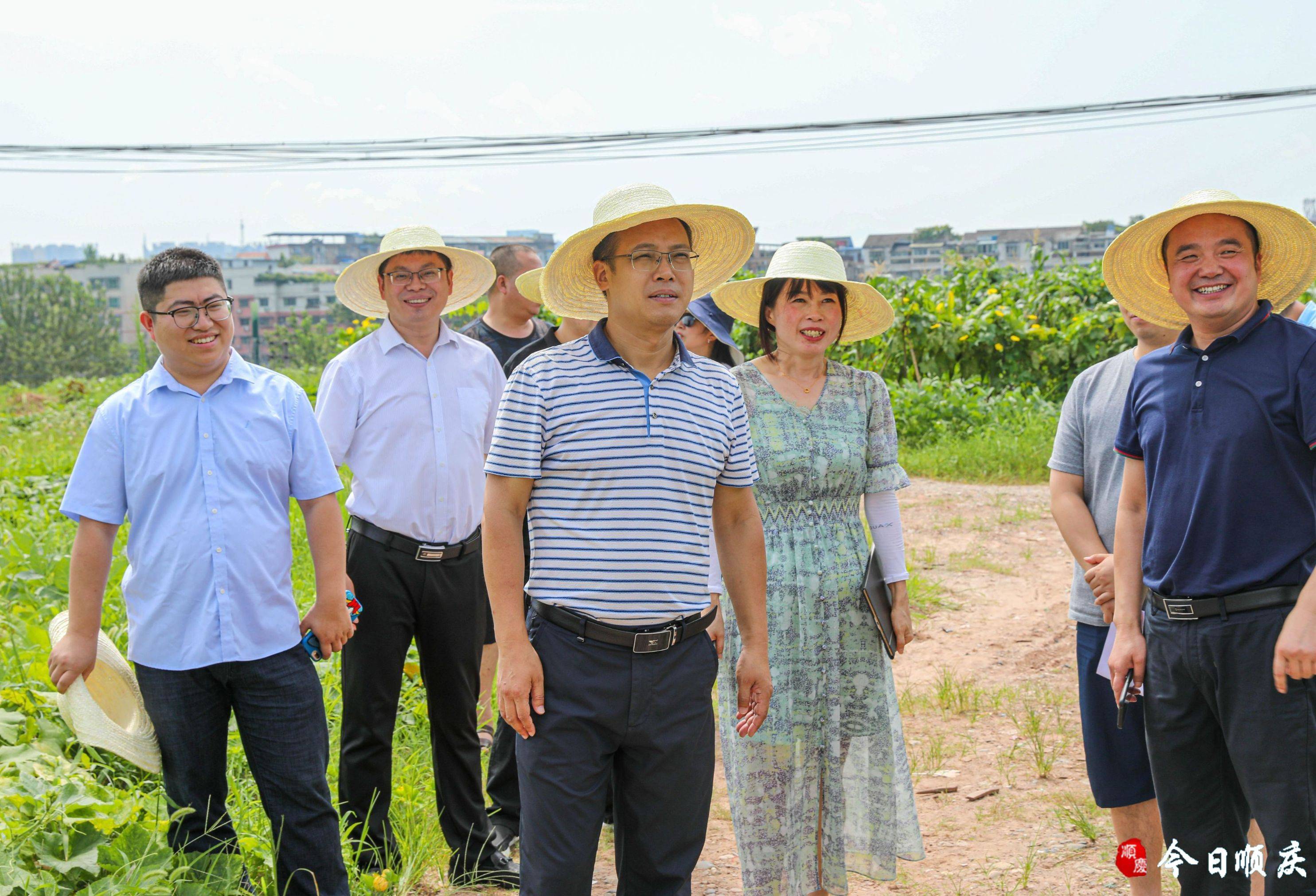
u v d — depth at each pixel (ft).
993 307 54.29
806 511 10.43
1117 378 10.29
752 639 8.98
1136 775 10.13
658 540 8.02
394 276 11.80
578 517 8.04
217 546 9.29
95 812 10.03
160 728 9.46
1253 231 8.61
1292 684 7.89
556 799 7.95
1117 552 9.29
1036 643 20.30
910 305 52.85
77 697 9.18
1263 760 8.03
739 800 10.20
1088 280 58.18
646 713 8.07
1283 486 7.98
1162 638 8.57
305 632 9.84
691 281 8.38
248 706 9.55
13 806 9.86
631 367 8.25
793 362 10.67
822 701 10.36
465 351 12.34
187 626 9.28
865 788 10.67
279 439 9.66
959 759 15.14
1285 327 8.20
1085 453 10.48
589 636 7.98
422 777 13.75
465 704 11.78
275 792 9.67
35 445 44.86
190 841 9.77
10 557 18.69
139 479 9.27
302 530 24.47
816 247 10.52
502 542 8.14
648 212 7.94
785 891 10.28
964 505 32.86
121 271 381.19
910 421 44.68
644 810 8.36
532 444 8.09
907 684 18.40
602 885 11.99
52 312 284.41
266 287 344.90
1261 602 7.96
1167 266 8.77
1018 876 11.68
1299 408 7.91
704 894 11.88
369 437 11.57
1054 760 14.82
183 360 9.27
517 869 11.82
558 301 8.95
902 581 10.69
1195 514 8.22
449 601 11.60
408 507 11.37
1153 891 10.29
